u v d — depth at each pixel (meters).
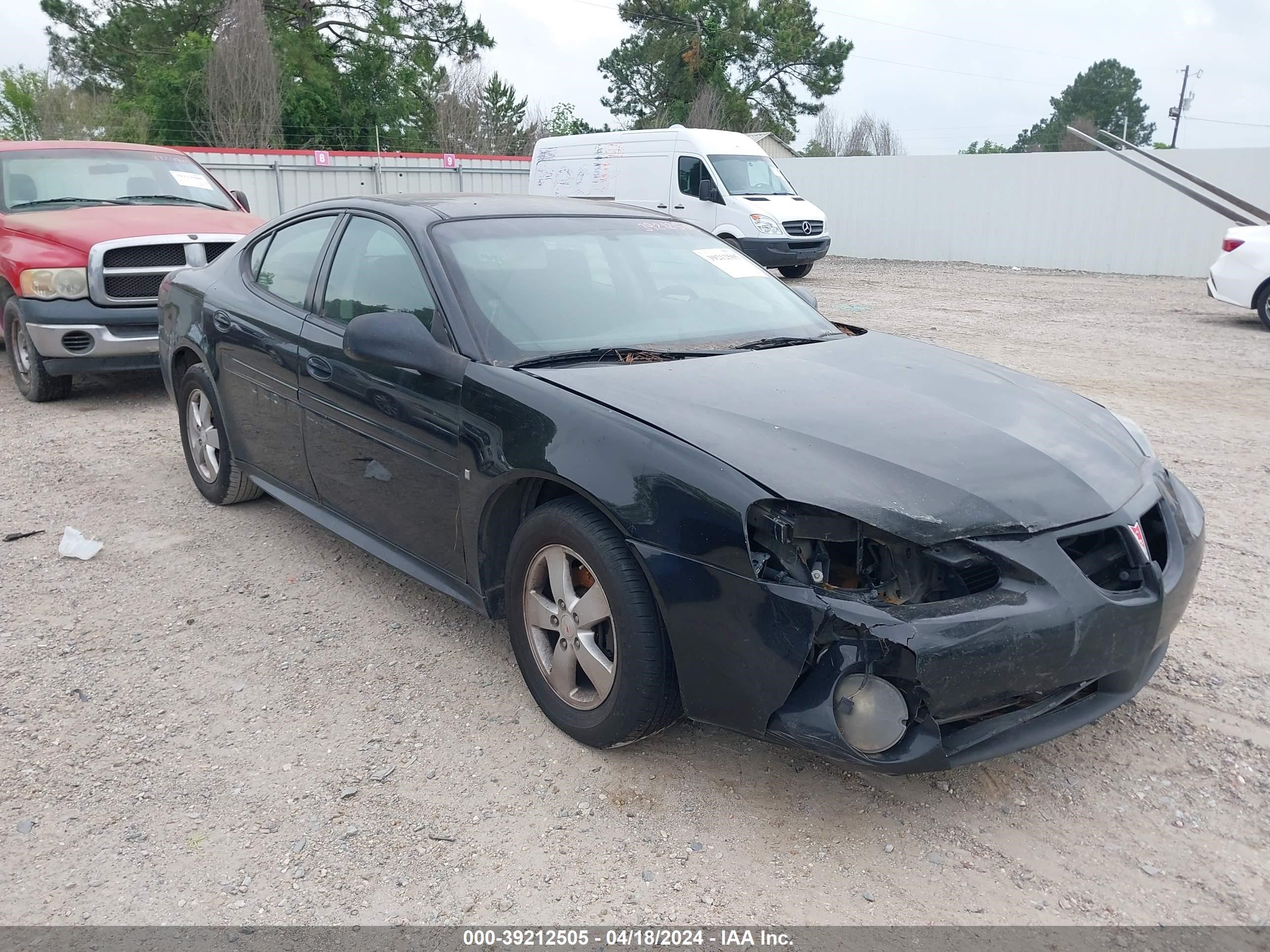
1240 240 12.35
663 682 2.86
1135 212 20.78
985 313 13.77
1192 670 3.67
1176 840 2.76
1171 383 8.87
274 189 24.61
